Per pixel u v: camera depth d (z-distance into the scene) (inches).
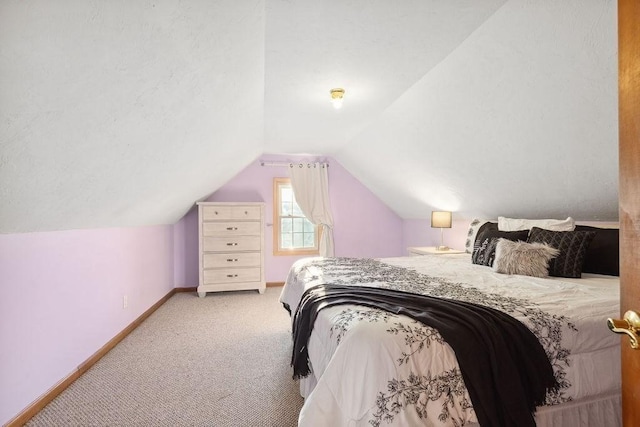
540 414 57.5
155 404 80.4
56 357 85.5
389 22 75.9
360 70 99.3
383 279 90.8
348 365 51.5
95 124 62.9
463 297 70.8
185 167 121.1
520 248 100.2
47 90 48.7
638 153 25.4
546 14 69.2
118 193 97.0
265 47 85.0
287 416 75.6
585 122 85.9
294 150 203.8
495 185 133.6
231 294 195.2
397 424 48.3
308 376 76.7
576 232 98.3
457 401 51.9
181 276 204.2
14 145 52.9
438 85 105.4
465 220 176.6
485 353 53.6
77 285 95.6
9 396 69.6
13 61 42.2
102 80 54.9
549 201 122.0
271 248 215.8
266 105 126.3
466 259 136.4
